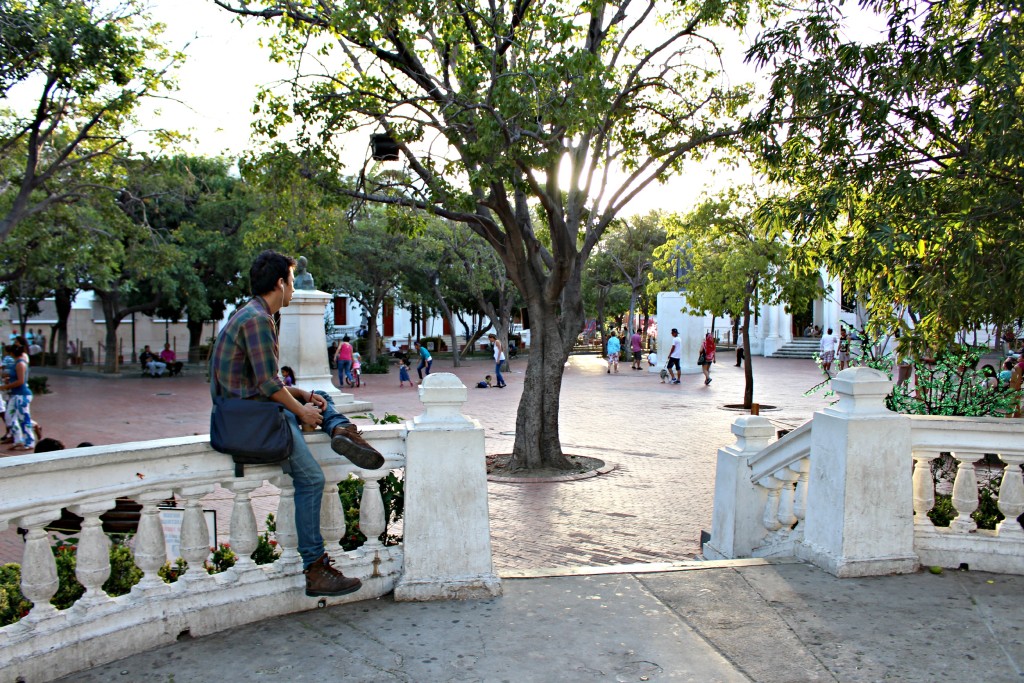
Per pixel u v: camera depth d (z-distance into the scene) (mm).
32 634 3221
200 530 3809
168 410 19344
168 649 3602
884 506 4629
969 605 4164
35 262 21719
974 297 4934
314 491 3838
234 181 31562
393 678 3330
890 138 6160
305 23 10562
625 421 16922
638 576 4613
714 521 6512
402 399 21609
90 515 3436
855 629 3861
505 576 4598
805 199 5906
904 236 4762
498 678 3338
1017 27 5312
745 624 3920
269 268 3738
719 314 18547
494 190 10203
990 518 5164
